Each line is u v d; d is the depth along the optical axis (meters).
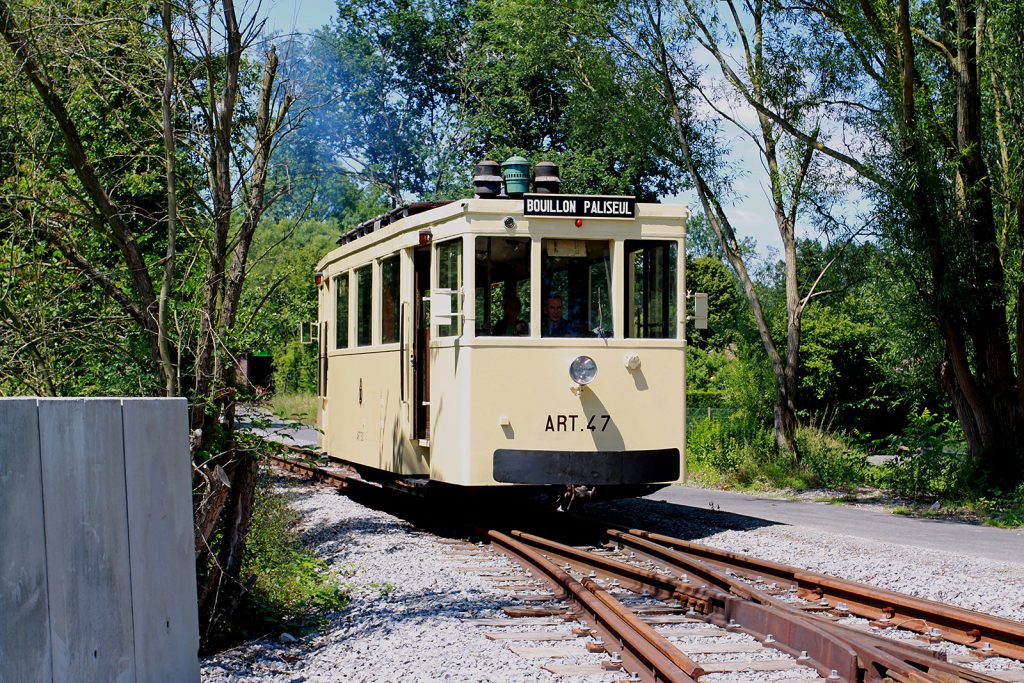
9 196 7.54
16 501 4.06
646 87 21.48
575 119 22.89
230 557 7.53
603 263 11.87
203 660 6.61
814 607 8.15
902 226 16.95
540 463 11.45
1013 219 16.77
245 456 7.67
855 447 22.58
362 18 38.91
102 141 8.77
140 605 4.91
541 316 11.63
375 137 39.34
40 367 7.41
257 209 7.84
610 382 11.75
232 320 7.67
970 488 17.05
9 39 7.12
